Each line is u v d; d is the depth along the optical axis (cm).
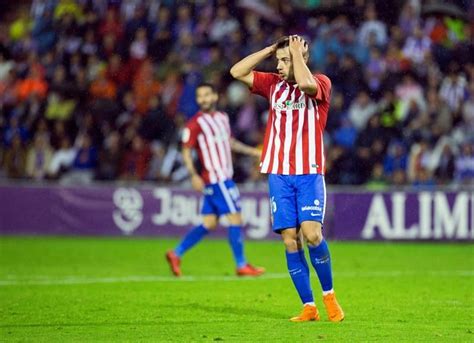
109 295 3384
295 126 2631
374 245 5666
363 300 3222
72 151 6762
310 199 2611
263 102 6675
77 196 6141
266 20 7181
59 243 5731
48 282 3828
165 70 7006
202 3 7319
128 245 5619
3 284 3753
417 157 6219
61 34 7544
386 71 6700
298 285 2695
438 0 7194
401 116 6531
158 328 2594
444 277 4025
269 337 2409
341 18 6919
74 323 2700
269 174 2673
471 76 6781
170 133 6669
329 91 2664
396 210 5766
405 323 2667
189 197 6003
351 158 6294
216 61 6894
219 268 4453
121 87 7062
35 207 6197
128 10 7481
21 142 6981
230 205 4103
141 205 6056
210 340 2372
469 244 5694
